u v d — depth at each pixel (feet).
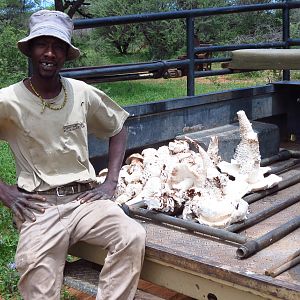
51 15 7.07
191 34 11.21
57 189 7.04
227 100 11.22
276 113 12.60
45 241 6.77
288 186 9.18
